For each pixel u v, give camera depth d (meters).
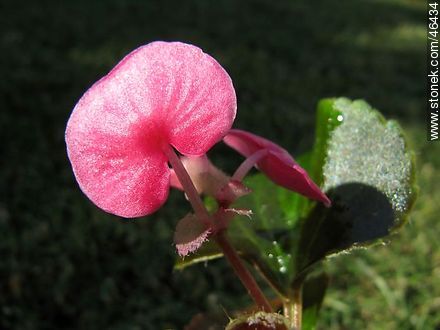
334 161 0.09
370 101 0.50
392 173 0.09
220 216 0.07
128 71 0.06
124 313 0.27
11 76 0.48
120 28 0.64
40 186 0.35
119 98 0.06
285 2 0.87
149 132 0.06
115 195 0.07
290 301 0.09
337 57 0.63
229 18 0.75
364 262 0.30
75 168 0.06
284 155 0.07
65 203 0.34
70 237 0.31
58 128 0.42
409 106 0.50
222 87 0.06
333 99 0.10
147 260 0.30
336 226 0.09
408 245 0.32
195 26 0.69
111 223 0.32
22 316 0.26
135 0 0.77
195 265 0.30
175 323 0.26
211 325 0.09
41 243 0.30
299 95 0.51
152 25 0.67
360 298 0.28
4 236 0.30
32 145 0.39
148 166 0.07
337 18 0.80
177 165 0.07
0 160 0.37
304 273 0.09
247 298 0.27
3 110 0.43
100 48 0.57
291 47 0.65
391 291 0.28
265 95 0.50
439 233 0.33
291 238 0.09
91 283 0.28
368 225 0.09
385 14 0.85
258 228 0.10
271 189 0.10
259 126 0.44
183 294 0.28
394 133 0.09
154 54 0.06
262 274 0.09
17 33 0.58
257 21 0.75
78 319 0.26
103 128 0.06
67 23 0.63
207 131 0.07
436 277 0.29
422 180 0.38
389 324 0.26
